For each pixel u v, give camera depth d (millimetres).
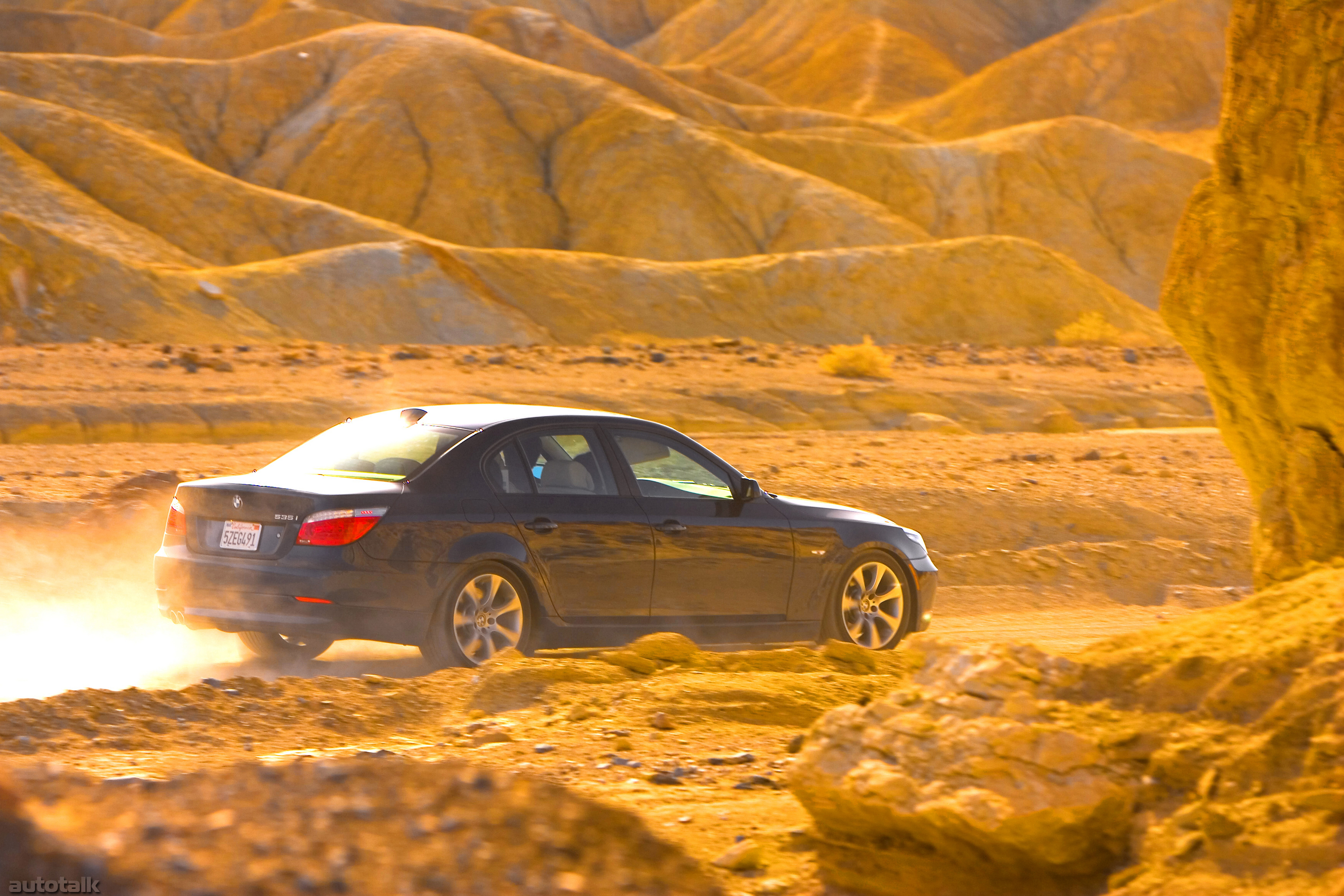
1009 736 12750
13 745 18047
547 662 23031
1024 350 166500
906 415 97375
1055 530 45188
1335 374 17047
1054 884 12391
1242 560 43188
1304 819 11297
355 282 187125
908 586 29875
